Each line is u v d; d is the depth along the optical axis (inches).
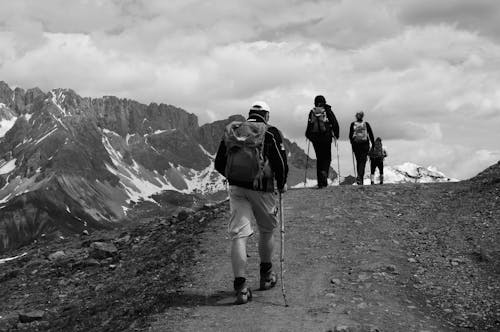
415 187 626.2
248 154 308.2
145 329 288.8
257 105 326.0
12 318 417.7
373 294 327.9
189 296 338.3
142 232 615.5
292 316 291.3
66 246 658.2
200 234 493.4
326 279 356.8
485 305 309.7
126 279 442.6
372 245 428.1
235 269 315.9
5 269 593.9
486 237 421.4
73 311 397.1
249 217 319.6
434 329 279.1
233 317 293.1
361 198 583.8
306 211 540.7
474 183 598.2
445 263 381.7
